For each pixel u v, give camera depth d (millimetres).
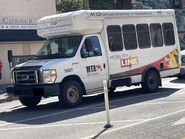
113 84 16109
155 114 12234
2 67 28328
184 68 20891
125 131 10258
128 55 16609
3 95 21312
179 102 14125
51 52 15703
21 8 29047
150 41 17547
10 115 14531
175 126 10414
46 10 30625
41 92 14539
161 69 17828
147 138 9398
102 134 10125
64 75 14648
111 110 13578
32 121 12852
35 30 29328
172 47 18406
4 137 10797
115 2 40812
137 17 17188
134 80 16797
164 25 18234
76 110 14172
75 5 43656
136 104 14430
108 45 16031
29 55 29531
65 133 10602
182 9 46281
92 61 15461
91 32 15742
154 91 17422
